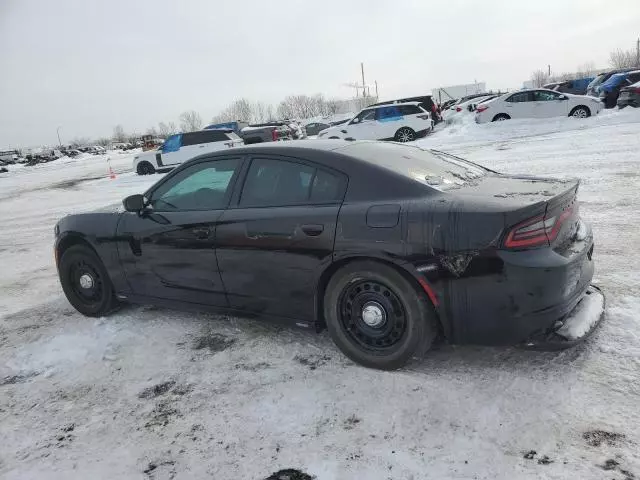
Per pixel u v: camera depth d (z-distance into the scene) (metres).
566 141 13.46
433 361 3.19
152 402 3.09
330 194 3.21
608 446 2.30
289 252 3.26
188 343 3.85
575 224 3.16
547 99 18.44
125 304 4.80
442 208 2.82
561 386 2.77
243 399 3.01
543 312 2.70
